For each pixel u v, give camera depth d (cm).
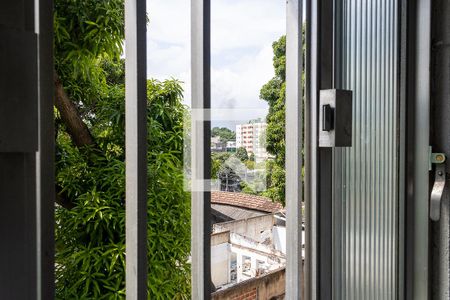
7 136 55
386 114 140
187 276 110
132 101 74
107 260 96
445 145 142
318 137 111
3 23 56
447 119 142
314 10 111
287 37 113
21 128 57
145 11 75
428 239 145
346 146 110
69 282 93
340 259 121
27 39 58
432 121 145
